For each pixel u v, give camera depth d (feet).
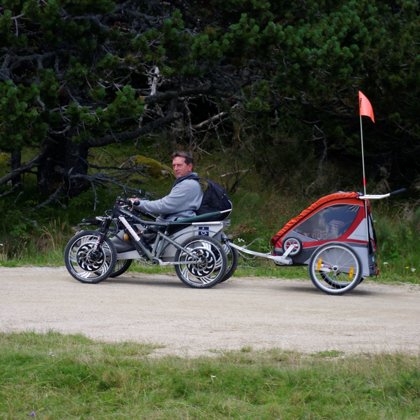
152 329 44.98
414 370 34.78
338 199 62.03
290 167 114.01
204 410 31.45
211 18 95.45
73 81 85.56
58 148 104.94
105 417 30.96
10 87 80.38
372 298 60.03
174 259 62.08
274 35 87.92
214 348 40.11
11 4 82.53
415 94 99.25
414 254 82.28
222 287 62.69
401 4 104.42
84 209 101.30
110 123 85.46
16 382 33.83
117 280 64.23
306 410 31.32
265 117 114.73
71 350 37.83
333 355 38.78
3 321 46.55
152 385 33.32
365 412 31.17
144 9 97.14
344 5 96.73
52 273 67.05
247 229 93.40
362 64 95.35
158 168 115.34
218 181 112.98
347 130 109.09
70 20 85.40
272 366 35.45
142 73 91.45
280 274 70.85
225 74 97.30
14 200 103.91
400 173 113.29
